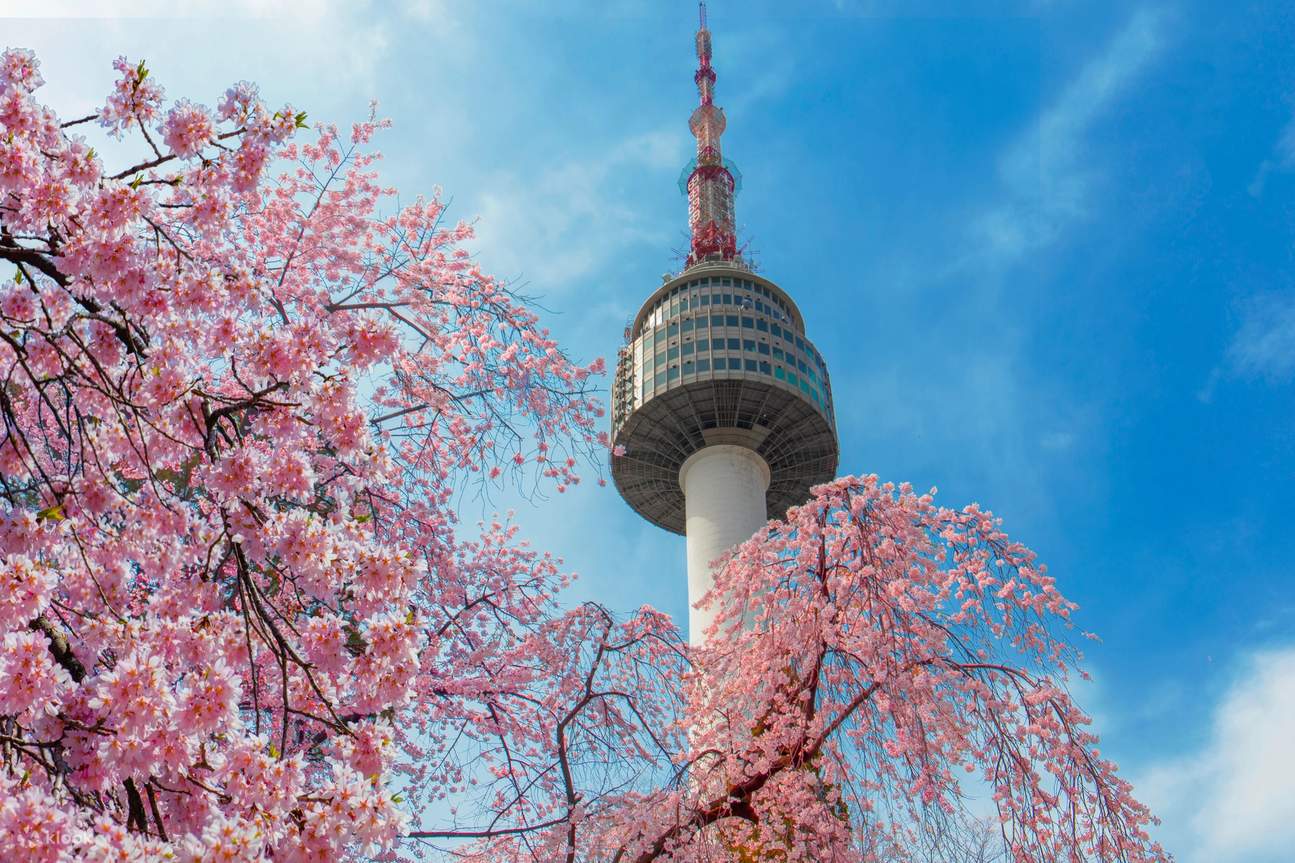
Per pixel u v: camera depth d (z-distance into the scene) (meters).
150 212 6.57
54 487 6.84
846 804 14.40
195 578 6.63
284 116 6.83
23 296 6.80
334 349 6.79
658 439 60.59
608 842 13.93
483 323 15.02
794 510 17.20
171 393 6.52
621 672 17.20
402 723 14.48
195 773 5.55
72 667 6.18
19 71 6.50
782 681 15.73
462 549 16.58
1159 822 13.73
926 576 16.33
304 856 5.25
